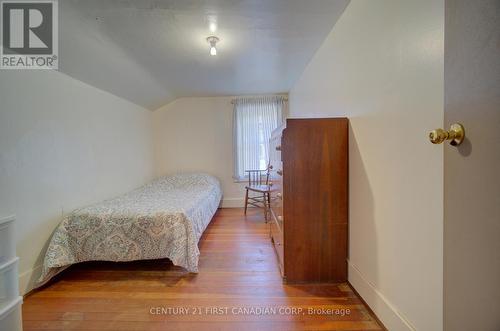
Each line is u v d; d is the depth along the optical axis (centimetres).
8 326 122
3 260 124
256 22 189
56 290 178
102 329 138
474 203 59
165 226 201
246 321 141
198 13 174
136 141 363
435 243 95
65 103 222
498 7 52
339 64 187
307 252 178
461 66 61
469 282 61
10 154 169
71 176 228
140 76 294
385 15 124
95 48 212
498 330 53
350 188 172
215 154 433
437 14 91
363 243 154
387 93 124
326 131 173
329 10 175
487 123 55
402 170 114
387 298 129
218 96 427
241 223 338
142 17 176
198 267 210
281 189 186
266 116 425
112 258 200
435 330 96
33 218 185
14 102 173
